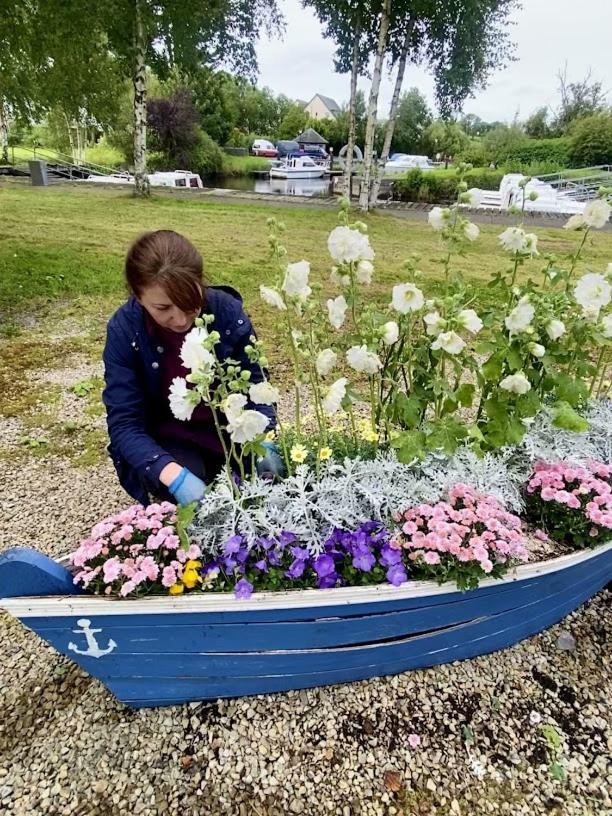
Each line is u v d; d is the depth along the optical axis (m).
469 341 2.72
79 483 2.77
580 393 1.79
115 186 16.62
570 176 21.50
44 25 7.46
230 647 1.52
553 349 1.79
